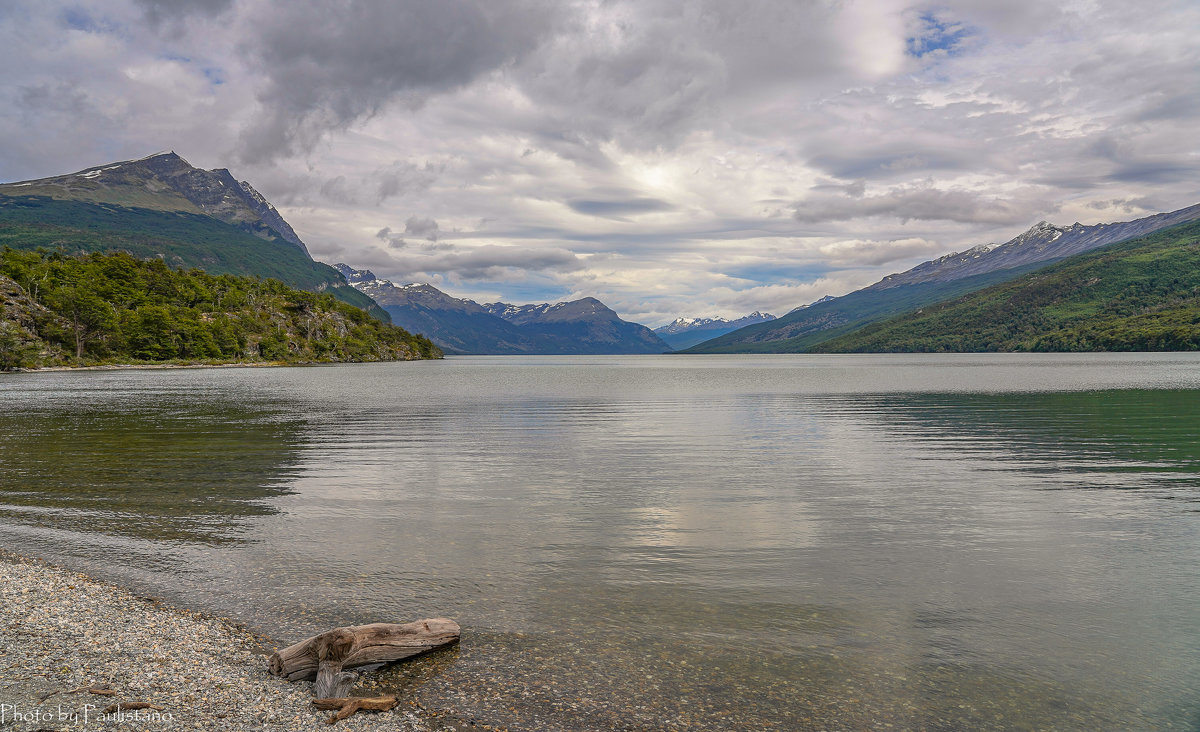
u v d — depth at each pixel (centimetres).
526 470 2959
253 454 3425
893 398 7506
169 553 1680
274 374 16850
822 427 4675
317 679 1012
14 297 17662
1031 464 3091
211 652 1131
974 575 1538
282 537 1838
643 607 1343
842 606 1352
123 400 7444
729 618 1289
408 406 6738
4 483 2617
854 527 1962
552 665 1096
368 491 2488
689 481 2692
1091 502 2292
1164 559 1653
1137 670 1087
